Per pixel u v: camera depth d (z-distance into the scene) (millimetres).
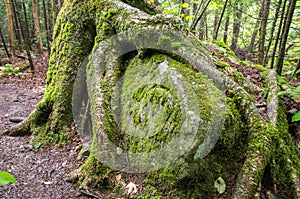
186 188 2414
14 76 9070
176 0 8094
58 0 12789
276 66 4633
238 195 2336
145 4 4273
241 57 11477
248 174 2404
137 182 2762
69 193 2990
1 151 3908
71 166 3430
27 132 4359
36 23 12891
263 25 6508
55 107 4129
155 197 2510
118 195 2812
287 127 3016
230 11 8523
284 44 4441
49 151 3881
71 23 4191
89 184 3021
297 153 2877
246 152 2598
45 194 2988
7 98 6773
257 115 2758
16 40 13672
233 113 2736
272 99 3076
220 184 2453
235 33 12133
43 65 10773
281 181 2551
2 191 3021
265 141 2568
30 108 6066
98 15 3893
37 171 3424
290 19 4215
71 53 4152
